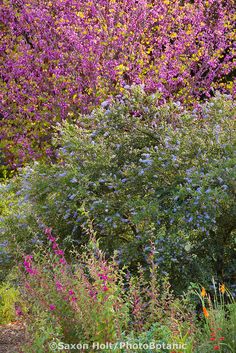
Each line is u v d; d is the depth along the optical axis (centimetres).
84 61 952
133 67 972
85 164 616
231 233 593
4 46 1040
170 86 1006
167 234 556
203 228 534
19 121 1025
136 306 439
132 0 987
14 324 582
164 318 445
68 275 455
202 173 550
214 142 584
